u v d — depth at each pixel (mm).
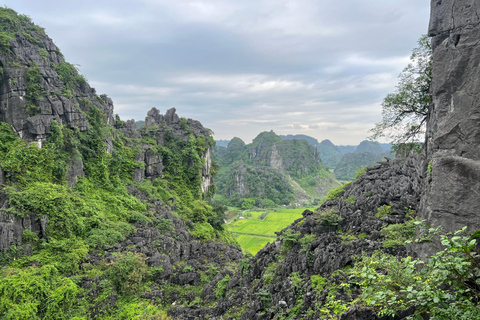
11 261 33938
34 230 37625
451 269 9156
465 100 13172
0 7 50844
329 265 22703
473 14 13453
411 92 27750
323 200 36781
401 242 20656
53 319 30469
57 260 36125
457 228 12477
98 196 50000
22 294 29531
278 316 21625
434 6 15547
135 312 33656
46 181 43562
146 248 43844
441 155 13828
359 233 24938
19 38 48031
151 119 78688
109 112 66625
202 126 84312
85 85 59438
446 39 14477
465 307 8680
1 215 35281
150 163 68062
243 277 31125
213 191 84625
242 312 25859
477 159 12508
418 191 25109
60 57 57094
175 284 41375
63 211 40344
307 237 26844
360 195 29031
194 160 74562
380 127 30484
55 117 47375
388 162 33906
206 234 58812
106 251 40906
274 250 30281
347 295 18109
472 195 12227
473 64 13141
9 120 44375
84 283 34844
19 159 42000
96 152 54750
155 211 55156
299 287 22562
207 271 44625
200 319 29156
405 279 10648
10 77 44469
